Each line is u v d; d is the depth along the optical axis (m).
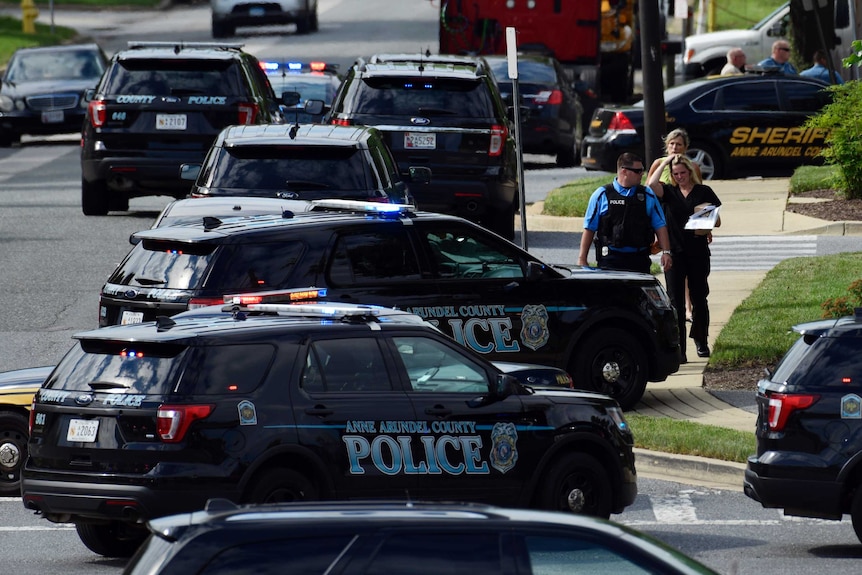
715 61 138.50
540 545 20.28
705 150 94.62
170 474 33.72
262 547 20.23
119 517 33.94
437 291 47.97
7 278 71.62
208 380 34.44
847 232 78.31
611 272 52.19
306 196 59.34
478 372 37.41
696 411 52.41
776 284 67.00
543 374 42.47
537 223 85.62
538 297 49.91
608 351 51.62
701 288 57.47
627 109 96.12
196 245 45.25
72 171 109.38
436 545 20.27
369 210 47.97
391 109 73.38
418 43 180.25
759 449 38.91
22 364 57.97
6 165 113.50
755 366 57.22
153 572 20.06
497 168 73.56
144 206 93.62
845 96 85.69
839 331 38.22
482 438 36.78
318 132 61.81
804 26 119.88
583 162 98.38
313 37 189.25
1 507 43.25
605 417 38.75
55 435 34.97
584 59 124.81
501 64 110.69
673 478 46.88
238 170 59.94
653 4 77.06
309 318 36.62
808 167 92.19
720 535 40.31
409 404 36.16
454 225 48.88
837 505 37.50
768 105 94.69
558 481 37.81
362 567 20.17
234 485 34.09
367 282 46.69
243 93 79.38
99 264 74.69
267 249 45.34
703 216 55.94
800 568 36.31
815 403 37.69
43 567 36.69
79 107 124.25
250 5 184.62
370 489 35.59
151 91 79.50
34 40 187.00
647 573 20.11
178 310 44.34
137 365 34.84
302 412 35.00
